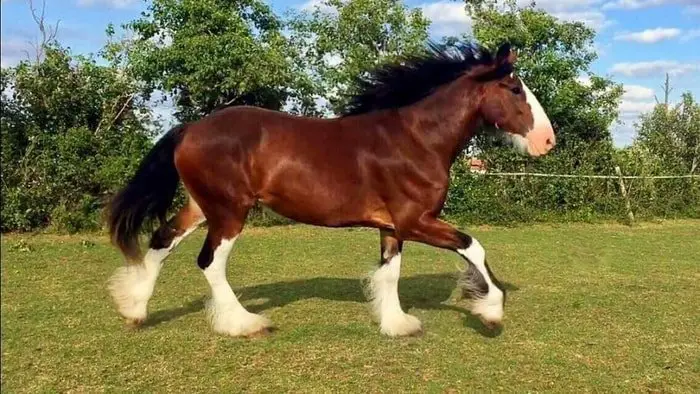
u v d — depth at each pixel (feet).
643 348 16.84
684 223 46.29
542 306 21.06
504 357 15.99
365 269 27.40
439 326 18.53
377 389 13.98
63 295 21.83
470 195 43.98
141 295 17.90
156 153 17.51
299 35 48.44
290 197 16.87
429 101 16.92
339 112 17.71
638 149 50.67
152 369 15.03
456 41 17.58
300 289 23.32
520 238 37.73
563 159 47.29
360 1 47.96
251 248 32.76
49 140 38.63
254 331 17.37
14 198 36.70
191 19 43.50
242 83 41.88
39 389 13.84
